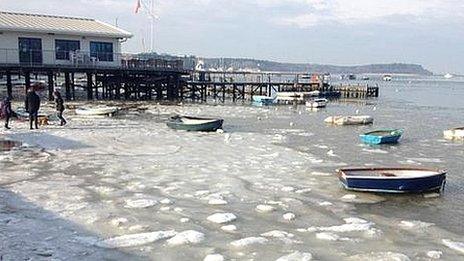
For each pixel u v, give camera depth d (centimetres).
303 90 6200
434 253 981
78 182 1446
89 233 1032
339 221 1167
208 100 5191
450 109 4916
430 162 1939
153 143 2175
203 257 930
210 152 1995
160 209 1210
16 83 5809
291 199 1331
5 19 3978
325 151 2134
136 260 907
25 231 1030
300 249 980
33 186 1384
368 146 2322
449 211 1271
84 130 2469
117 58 4272
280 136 2550
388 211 1258
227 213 1184
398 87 12950
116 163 1720
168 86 4781
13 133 2289
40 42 3897
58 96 2619
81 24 4322
